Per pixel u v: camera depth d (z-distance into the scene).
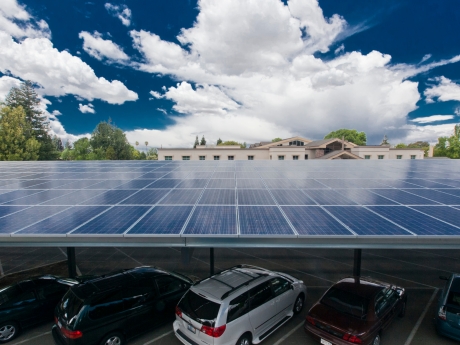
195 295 6.43
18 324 7.10
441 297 7.28
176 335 6.48
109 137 79.31
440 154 64.50
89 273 11.66
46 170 15.26
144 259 13.10
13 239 5.64
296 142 59.81
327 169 14.69
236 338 5.98
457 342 6.89
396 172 13.17
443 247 5.36
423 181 10.58
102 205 7.52
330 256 13.30
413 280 10.71
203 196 8.38
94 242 5.66
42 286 7.91
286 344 6.86
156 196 8.45
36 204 7.68
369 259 12.87
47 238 5.60
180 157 44.72
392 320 7.12
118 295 6.62
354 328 6.10
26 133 53.28
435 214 6.46
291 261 12.73
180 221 6.16
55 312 6.52
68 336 5.76
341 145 53.00
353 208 6.98
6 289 7.55
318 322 6.48
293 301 7.78
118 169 15.38
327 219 6.18
